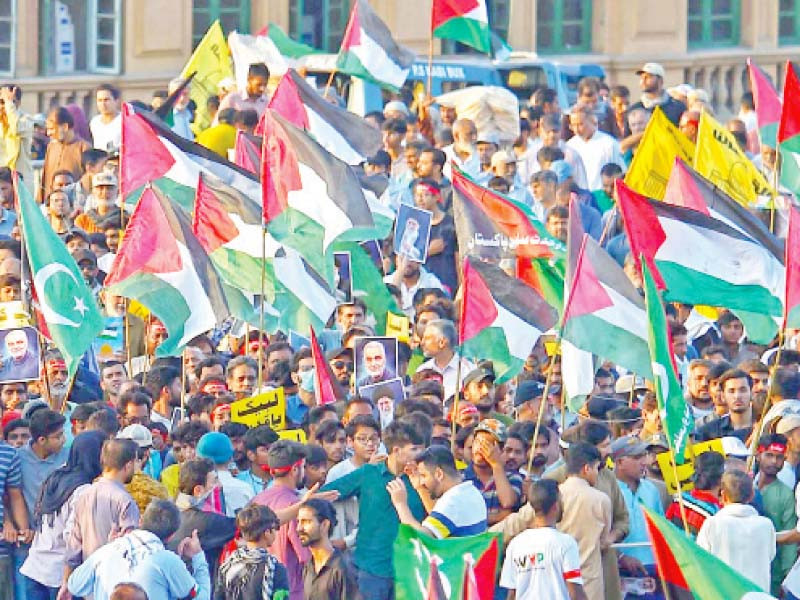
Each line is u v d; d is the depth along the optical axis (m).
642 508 34.19
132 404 40.97
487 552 35.53
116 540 34.84
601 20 83.62
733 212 42.81
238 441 40.19
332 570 36.84
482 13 60.66
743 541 37.53
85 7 82.25
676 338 46.72
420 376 45.00
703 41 84.19
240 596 35.06
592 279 40.88
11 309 43.03
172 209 42.62
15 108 60.28
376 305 48.47
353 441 38.91
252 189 46.44
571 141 60.50
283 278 44.69
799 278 41.31
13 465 39.34
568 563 35.69
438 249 53.25
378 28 58.75
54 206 54.12
